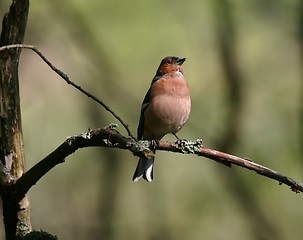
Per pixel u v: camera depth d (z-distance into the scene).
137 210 15.11
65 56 14.59
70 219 14.41
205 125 14.01
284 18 14.36
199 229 14.48
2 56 4.83
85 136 4.56
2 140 4.84
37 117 14.59
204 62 15.06
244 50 14.82
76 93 14.67
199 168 14.79
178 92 8.11
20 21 4.88
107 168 13.81
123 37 14.71
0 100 4.84
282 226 13.62
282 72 14.84
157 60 14.90
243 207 13.48
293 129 13.84
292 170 13.25
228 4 13.70
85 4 14.59
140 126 8.51
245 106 13.64
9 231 4.85
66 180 14.64
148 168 7.55
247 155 13.45
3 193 4.79
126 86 14.75
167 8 14.67
